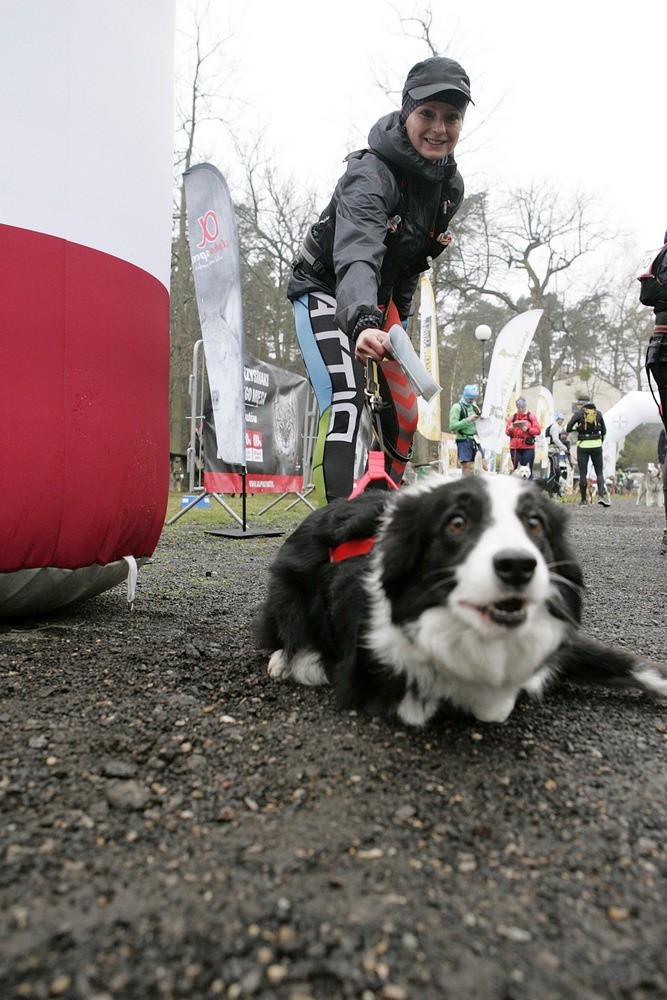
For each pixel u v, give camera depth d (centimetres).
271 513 1059
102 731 207
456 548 195
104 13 297
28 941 118
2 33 264
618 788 181
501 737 211
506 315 3806
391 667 216
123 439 318
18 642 297
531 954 118
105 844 149
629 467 4381
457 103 303
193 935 120
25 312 276
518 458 1465
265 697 240
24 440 279
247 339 2731
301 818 162
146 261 329
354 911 128
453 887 136
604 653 248
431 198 337
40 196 279
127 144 312
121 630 326
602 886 138
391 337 279
